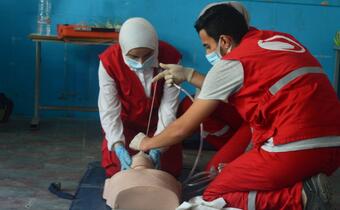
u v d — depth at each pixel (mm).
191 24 4082
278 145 1875
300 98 1832
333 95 1914
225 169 2061
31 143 3410
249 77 1856
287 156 1854
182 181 2600
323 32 4164
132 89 2477
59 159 3098
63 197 2471
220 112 2637
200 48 4117
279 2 4098
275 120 1883
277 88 1842
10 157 3086
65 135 3660
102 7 4039
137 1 4039
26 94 4129
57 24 4027
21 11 4012
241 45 1925
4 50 4059
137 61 2369
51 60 4078
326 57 4191
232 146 2455
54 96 4137
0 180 2680
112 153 2502
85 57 4098
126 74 2445
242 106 1921
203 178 2436
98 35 3592
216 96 1881
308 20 4137
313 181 1876
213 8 1996
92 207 2166
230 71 1859
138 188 1962
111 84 2445
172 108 2475
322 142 1839
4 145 3328
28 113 4152
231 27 1954
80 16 4039
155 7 4055
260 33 1978
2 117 3893
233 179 1983
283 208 1936
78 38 3590
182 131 1956
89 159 3129
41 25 4023
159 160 2344
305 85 1846
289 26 4141
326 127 1853
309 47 4176
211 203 1979
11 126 3828
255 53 1866
